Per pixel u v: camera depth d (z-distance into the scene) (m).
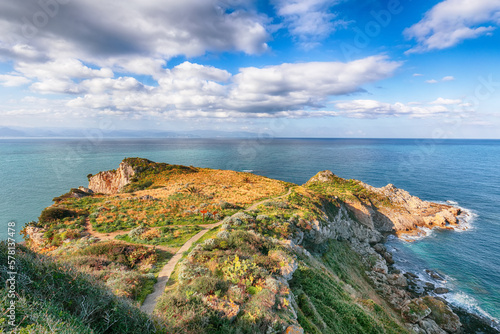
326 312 18.14
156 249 26.97
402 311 37.03
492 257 55.16
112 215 41.50
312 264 29.41
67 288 8.54
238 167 170.62
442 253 57.69
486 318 37.03
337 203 66.56
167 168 88.19
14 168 158.38
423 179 130.12
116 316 8.61
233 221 36.59
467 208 86.00
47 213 39.50
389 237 67.69
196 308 11.78
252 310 12.59
